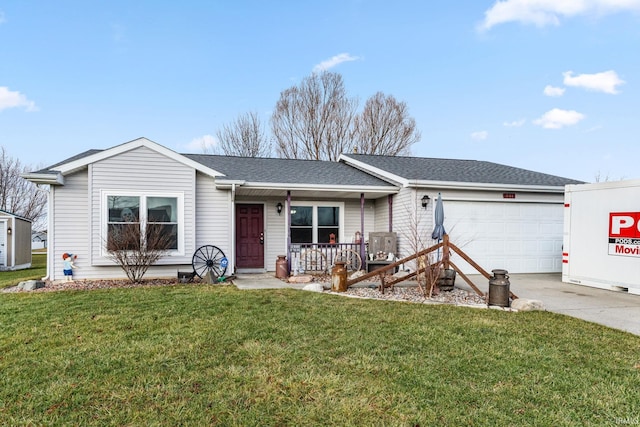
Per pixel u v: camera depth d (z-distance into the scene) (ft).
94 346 13.34
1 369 11.36
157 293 23.25
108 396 9.71
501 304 20.51
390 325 16.14
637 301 22.44
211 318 17.06
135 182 29.30
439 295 23.58
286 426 8.45
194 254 29.99
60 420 8.57
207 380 10.66
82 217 29.22
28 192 97.76
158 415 8.82
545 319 17.71
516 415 8.91
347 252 35.60
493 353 12.91
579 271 28.89
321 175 37.50
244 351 12.87
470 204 35.01
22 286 25.44
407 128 88.07
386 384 10.48
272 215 38.32
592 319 17.95
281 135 85.92
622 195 26.17
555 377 11.03
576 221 29.30
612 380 10.87
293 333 14.85
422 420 8.67
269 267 38.04
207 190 32.04
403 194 34.96
